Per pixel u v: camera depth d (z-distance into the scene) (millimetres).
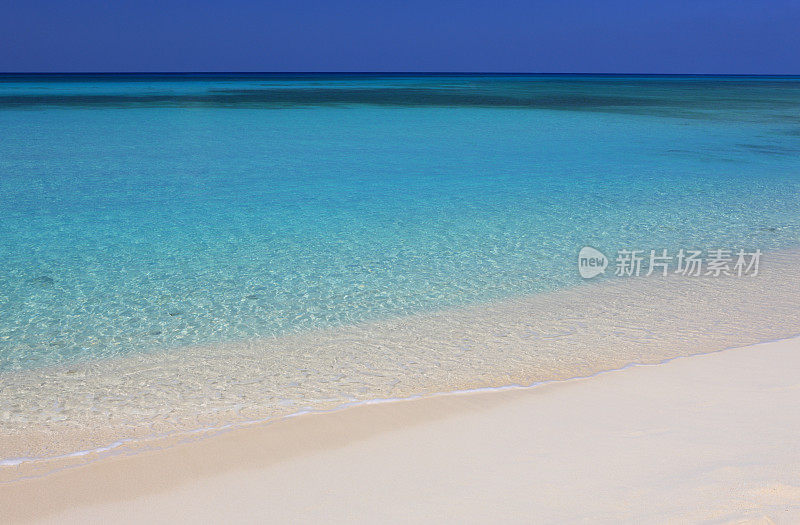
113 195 14688
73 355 6559
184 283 8828
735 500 3166
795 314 7473
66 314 7668
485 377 5875
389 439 4477
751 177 17188
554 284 8852
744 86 100875
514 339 6898
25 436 4875
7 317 7535
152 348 6742
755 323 7203
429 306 8031
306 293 8500
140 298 8242
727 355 5980
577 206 13812
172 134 26641
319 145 23875
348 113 38531
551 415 4758
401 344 6812
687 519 3031
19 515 3654
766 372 5461
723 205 13789
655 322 7332
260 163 19703
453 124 31859
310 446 4426
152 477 4059
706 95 65000
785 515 2916
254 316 7688
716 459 3762
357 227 11984
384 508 3490
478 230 11805
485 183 16594
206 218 12578
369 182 16719
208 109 40344
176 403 5461
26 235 11117
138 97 53719
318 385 5793
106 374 6109
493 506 3412
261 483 3906
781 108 43375
